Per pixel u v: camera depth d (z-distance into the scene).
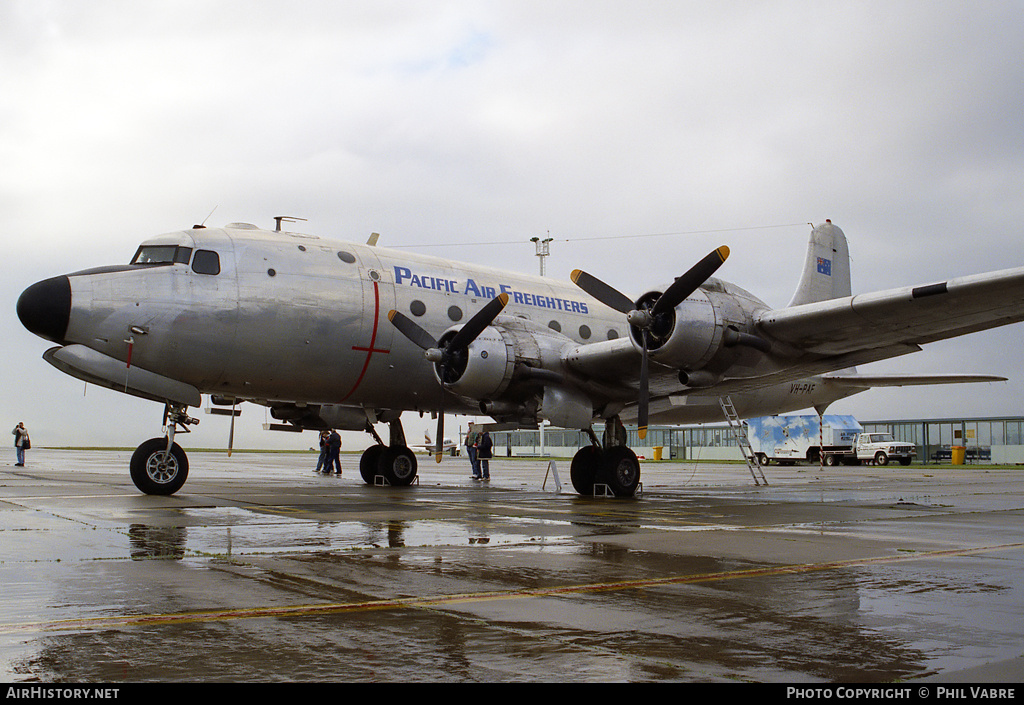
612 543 8.15
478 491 17.42
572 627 4.55
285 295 14.66
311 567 6.48
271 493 15.68
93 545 7.59
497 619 4.73
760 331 14.35
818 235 20.50
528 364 14.69
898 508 13.10
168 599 5.19
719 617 4.82
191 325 13.88
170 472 14.41
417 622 4.63
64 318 13.12
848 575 6.31
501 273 18.16
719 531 9.35
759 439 51.22
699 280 13.55
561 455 71.19
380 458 19.73
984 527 10.00
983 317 13.32
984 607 5.14
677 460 63.12
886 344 14.74
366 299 15.47
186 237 14.46
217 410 18.23
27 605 4.98
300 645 4.12
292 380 15.20
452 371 14.67
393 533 8.80
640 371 14.93
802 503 14.23
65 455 54.81
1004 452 51.78
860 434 50.28
